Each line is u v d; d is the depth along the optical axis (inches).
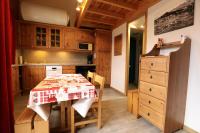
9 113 53.6
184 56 71.4
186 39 71.2
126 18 139.6
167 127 69.7
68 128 72.3
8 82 53.9
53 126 77.7
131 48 220.2
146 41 107.7
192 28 71.8
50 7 153.6
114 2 106.3
